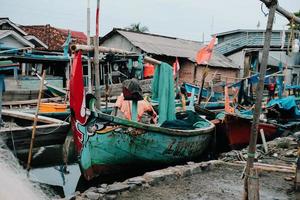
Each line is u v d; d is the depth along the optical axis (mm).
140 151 8836
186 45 33531
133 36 29250
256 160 9547
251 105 18016
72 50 9609
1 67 9867
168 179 7434
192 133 9922
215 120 12773
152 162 9336
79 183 8555
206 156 11922
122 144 8438
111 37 29828
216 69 31234
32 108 15844
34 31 32156
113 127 8188
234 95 19172
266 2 4859
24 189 1912
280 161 9555
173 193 6605
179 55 28469
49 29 32188
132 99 9125
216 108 20172
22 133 9664
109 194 6246
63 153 10320
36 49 24562
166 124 10203
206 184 7281
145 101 10641
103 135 8133
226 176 7973
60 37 31188
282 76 20766
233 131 12445
